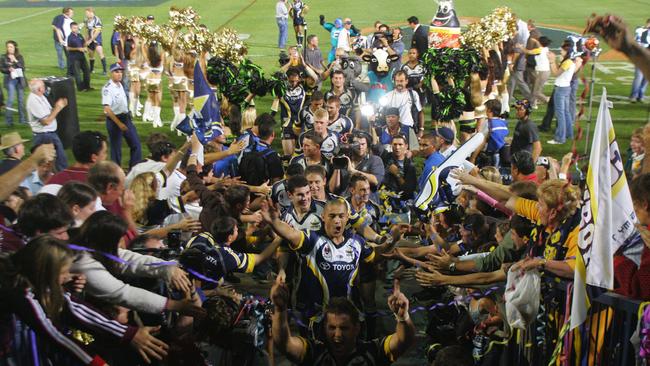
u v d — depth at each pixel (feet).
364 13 105.50
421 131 42.27
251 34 91.76
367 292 20.04
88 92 63.93
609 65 72.54
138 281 16.51
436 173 28.09
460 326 19.40
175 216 23.30
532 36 57.21
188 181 25.31
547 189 15.83
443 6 61.87
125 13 107.96
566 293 15.10
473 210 24.41
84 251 15.21
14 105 58.59
